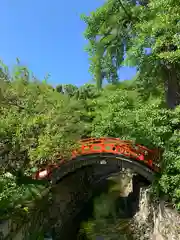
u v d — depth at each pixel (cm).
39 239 2412
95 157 2639
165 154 2142
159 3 1998
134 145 2545
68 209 3334
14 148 1828
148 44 2116
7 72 2205
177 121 2092
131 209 3647
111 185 4194
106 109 2694
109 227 3384
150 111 2220
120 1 2672
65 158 2472
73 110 2556
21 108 2020
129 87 2828
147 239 2795
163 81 2541
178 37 1925
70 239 3397
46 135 1931
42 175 2562
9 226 1914
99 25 2780
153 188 2483
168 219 2291
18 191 1766
